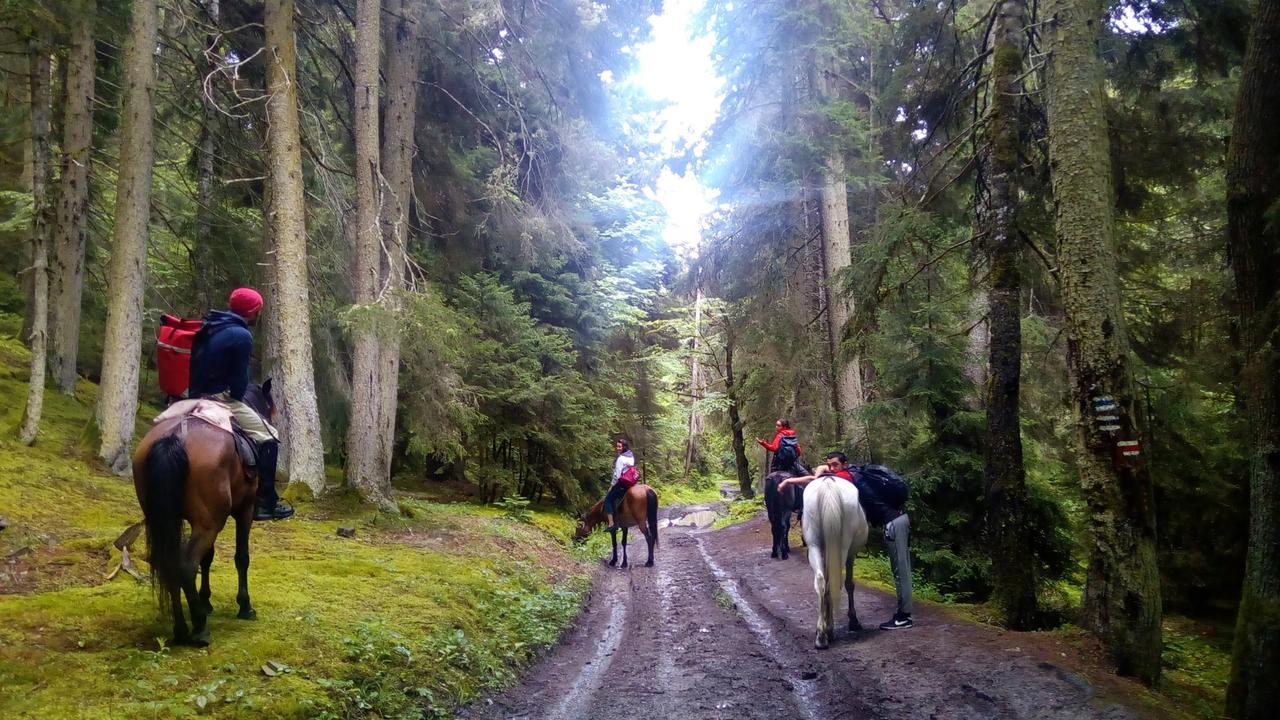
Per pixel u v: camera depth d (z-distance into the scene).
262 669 5.29
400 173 12.95
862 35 14.88
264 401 6.59
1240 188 6.94
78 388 17.02
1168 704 5.95
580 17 14.30
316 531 10.31
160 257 17.52
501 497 19.80
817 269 19.41
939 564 11.54
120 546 7.05
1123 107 9.98
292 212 11.72
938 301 12.30
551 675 7.43
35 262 11.30
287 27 11.77
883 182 15.40
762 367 20.28
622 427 24.59
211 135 14.85
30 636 5.18
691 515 27.19
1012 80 8.54
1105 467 7.10
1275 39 6.82
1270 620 6.27
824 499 8.20
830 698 6.54
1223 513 11.44
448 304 16.73
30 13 11.66
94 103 15.16
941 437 12.23
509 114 15.02
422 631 6.94
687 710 6.30
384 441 12.46
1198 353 10.90
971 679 6.41
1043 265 10.62
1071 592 12.80
